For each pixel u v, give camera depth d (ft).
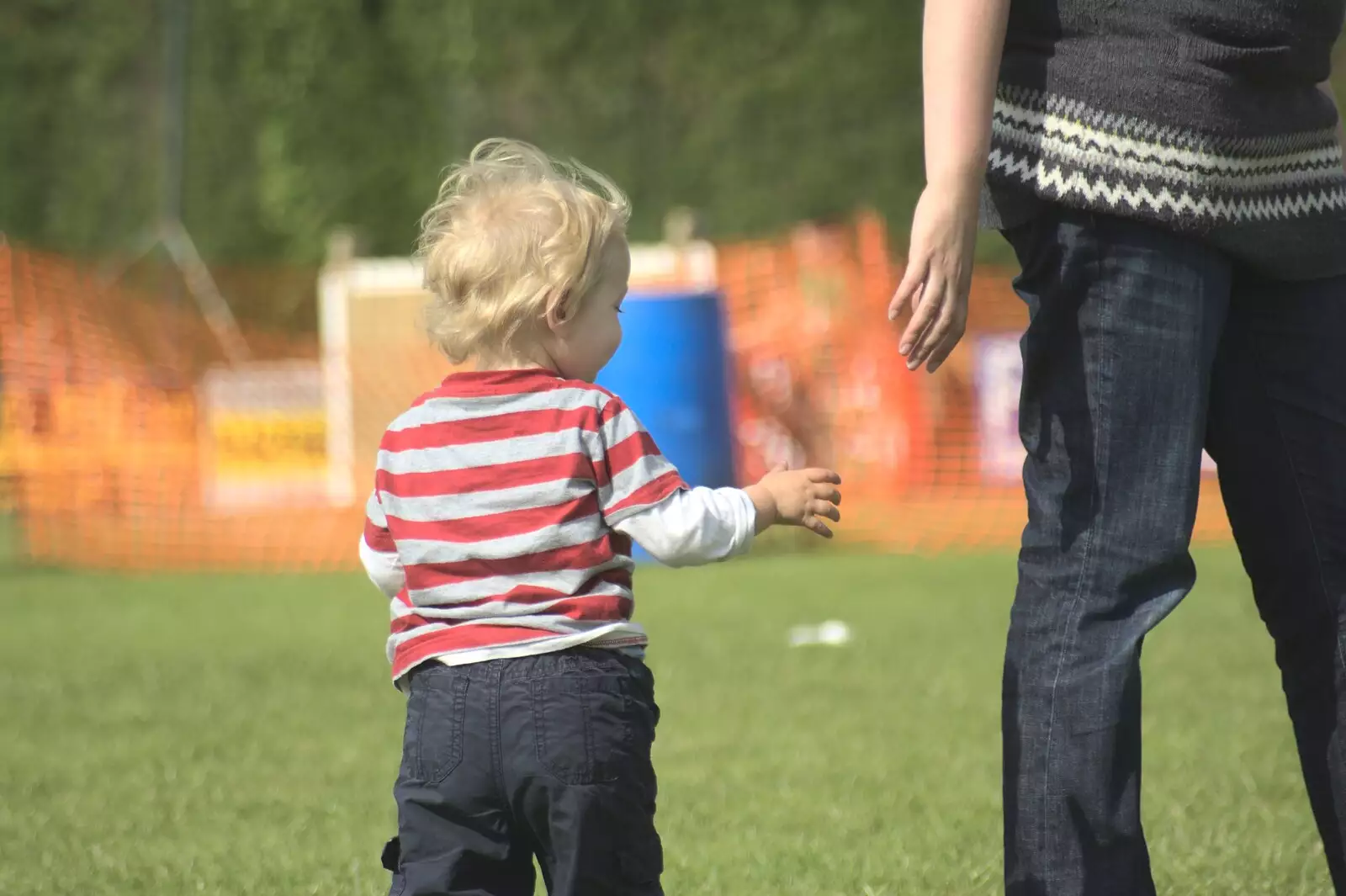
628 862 27.02
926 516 138.31
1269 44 27.45
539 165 31.60
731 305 153.69
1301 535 29.73
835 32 192.44
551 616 26.94
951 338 27.63
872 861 39.81
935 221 27.12
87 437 152.05
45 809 47.91
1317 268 29.01
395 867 28.14
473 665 26.99
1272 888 36.37
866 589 100.07
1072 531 27.63
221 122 203.51
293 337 195.00
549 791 26.43
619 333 30.09
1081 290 27.61
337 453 143.64
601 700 26.73
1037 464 28.37
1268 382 29.76
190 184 203.72
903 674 68.74
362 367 143.64
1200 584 95.30
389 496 28.58
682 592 101.55
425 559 27.89
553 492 27.43
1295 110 28.30
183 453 155.84
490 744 26.63
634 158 197.57
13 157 208.03
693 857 40.65
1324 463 29.50
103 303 165.37
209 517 145.28
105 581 116.06
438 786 27.04
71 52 209.05
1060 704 27.35
